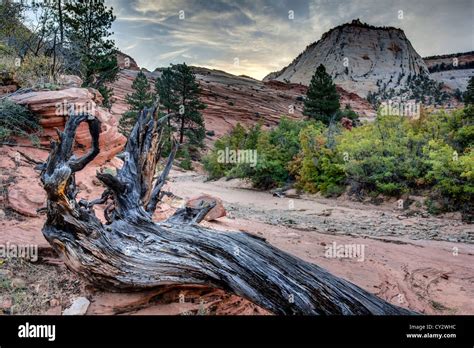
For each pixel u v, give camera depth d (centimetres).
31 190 627
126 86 6988
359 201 1655
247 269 379
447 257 738
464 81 16650
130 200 441
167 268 396
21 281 406
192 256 399
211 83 9081
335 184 1878
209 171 3359
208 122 6962
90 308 379
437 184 1388
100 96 1083
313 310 352
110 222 437
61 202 383
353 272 588
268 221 1136
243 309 412
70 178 402
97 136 416
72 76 1298
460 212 1253
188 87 5288
